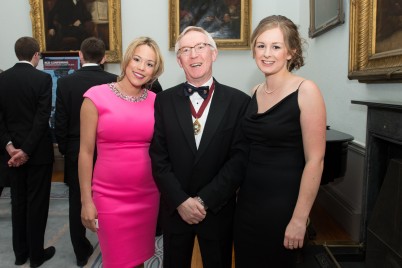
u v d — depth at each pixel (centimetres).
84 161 204
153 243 229
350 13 329
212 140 181
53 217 409
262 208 171
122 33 549
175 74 546
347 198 380
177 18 529
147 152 208
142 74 197
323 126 158
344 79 372
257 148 174
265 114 167
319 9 426
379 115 259
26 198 294
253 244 176
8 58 571
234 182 179
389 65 274
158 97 198
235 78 544
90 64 283
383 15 287
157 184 189
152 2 540
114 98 200
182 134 184
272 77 171
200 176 182
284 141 166
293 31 165
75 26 545
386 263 226
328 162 293
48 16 546
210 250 189
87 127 200
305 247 303
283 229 167
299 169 167
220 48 529
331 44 405
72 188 286
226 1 523
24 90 275
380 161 276
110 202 206
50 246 329
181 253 193
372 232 244
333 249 291
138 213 213
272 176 168
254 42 170
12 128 283
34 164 281
